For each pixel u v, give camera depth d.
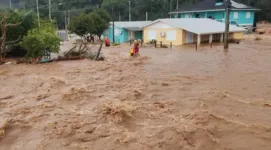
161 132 7.43
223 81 13.20
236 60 20.09
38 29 22.66
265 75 14.44
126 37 44.38
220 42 38.31
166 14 72.12
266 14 65.06
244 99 10.23
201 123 7.95
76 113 9.09
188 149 6.55
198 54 24.19
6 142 7.24
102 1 82.31
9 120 8.55
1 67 18.83
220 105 9.59
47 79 14.49
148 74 15.33
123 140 7.09
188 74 15.05
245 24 51.28
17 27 23.67
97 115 8.83
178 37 34.72
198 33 33.78
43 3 71.94
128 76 14.91
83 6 79.44
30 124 8.25
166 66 17.94
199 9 51.69
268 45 31.67
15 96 11.35
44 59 21.34
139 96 10.89
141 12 74.12
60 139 7.27
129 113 8.82
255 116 8.52
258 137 7.10
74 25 43.59
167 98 10.53
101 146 6.84
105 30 46.06
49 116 8.90
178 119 8.30
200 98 10.39
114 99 10.43
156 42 34.81
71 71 16.81
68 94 11.25
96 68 17.73
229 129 7.58
